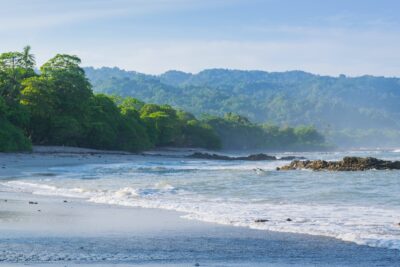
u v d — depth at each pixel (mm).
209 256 15312
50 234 18391
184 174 55250
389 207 26797
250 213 24047
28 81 108250
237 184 41781
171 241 17391
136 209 25438
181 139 177500
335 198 31531
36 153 92500
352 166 64000
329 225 20469
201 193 34188
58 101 111188
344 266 14312
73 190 34969
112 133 121625
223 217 22531
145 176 51406
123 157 99125
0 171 56031
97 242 17047
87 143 120438
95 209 25297
